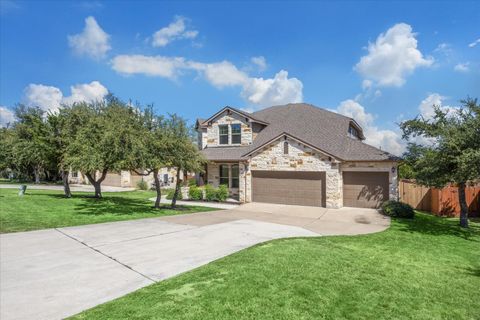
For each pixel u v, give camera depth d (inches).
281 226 528.7
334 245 395.5
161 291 233.8
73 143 736.3
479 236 503.8
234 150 959.0
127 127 642.8
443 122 575.8
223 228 498.6
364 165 745.0
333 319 198.5
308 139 877.2
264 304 213.5
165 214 651.5
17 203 737.6
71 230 467.5
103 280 259.4
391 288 256.4
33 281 256.5
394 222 584.1
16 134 975.6
